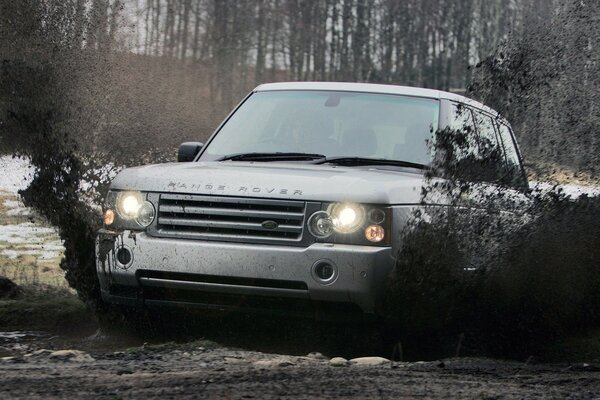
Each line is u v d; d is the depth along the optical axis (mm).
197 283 13516
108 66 28281
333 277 12977
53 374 9688
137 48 49781
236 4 165875
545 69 21016
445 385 9586
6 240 29406
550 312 16031
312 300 13203
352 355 14188
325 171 14266
